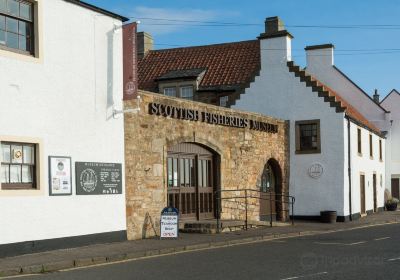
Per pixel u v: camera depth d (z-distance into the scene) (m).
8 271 10.76
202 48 31.91
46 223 13.60
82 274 10.65
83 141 14.80
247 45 30.91
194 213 19.66
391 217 28.72
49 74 13.88
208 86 28.42
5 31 12.98
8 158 12.85
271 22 29.16
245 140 22.52
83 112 14.84
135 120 16.62
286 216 26.08
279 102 26.92
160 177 17.53
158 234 17.25
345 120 26.12
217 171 20.78
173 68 30.78
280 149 25.81
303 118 26.48
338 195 25.77
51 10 14.03
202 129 19.73
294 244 15.73
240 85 28.06
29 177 13.44
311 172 26.28
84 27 15.02
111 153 15.68
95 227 15.04
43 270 11.25
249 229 19.84
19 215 12.91
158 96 17.58
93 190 15.02
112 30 15.95
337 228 21.86
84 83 14.92
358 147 29.33
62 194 14.08
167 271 10.77
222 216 20.84
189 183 19.42
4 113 12.66
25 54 13.43
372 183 32.31
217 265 11.48
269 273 10.29
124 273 10.63
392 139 43.75
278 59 27.00
